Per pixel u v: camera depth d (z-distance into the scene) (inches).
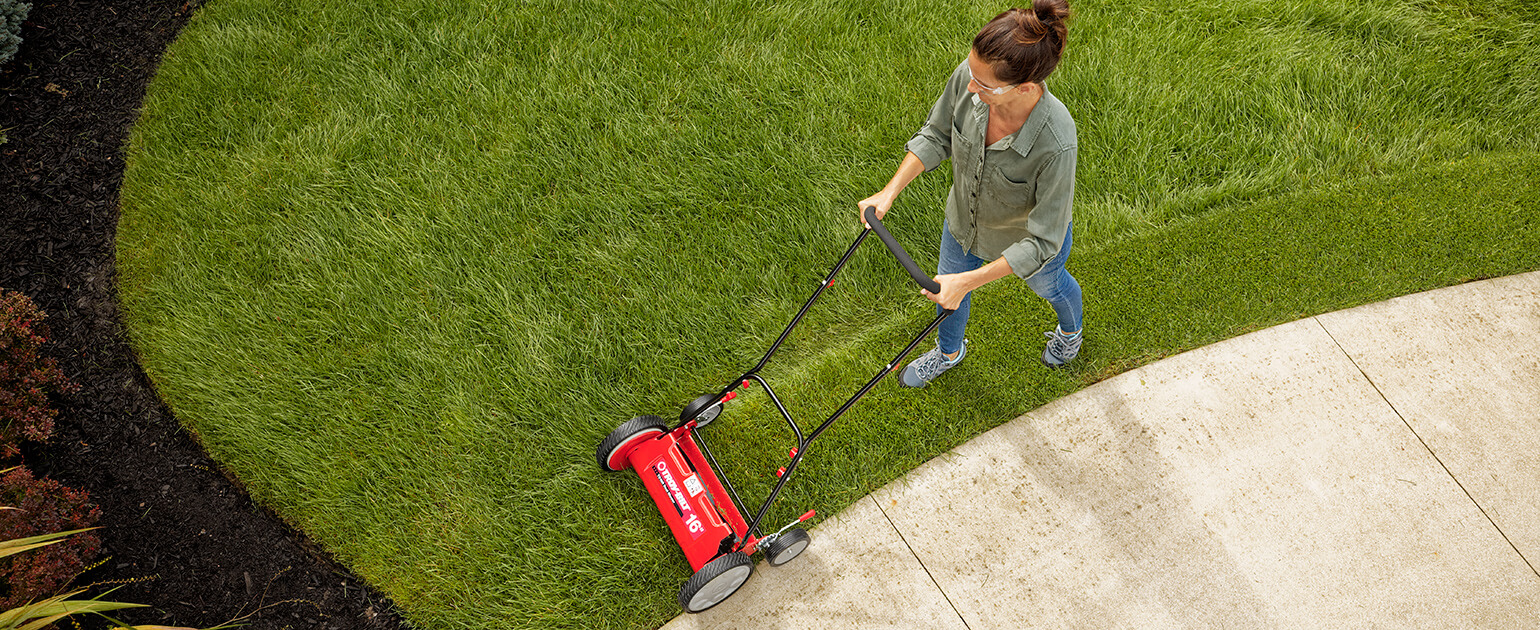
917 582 129.3
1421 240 161.6
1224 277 157.6
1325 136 174.4
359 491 137.4
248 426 142.0
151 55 189.0
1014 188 94.5
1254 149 175.0
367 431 142.5
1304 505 135.0
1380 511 134.3
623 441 124.3
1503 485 136.3
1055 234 93.9
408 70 184.7
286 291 156.1
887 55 187.5
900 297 156.9
